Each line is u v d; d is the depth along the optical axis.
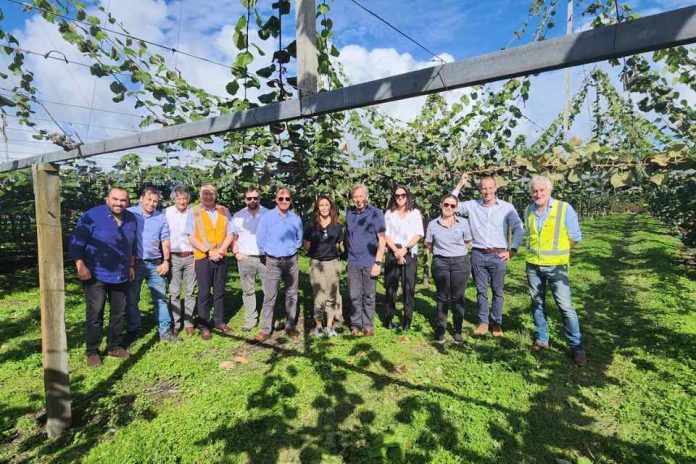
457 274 4.56
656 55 4.43
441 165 6.20
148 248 4.67
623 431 2.99
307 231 4.86
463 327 5.19
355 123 5.66
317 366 4.02
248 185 5.02
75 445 2.86
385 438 2.87
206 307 4.79
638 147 6.22
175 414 3.22
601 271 8.44
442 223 4.61
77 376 3.86
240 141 4.16
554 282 4.13
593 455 2.74
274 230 4.71
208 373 3.92
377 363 4.11
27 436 2.98
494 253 4.79
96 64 3.25
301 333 5.00
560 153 4.82
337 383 3.69
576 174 4.79
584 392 3.53
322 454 2.76
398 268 5.05
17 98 3.46
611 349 4.39
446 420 3.12
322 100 1.54
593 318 5.45
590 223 22.52
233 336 4.91
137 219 4.45
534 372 3.85
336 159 5.50
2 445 2.87
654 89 5.04
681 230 12.50
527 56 1.14
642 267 8.73
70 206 8.70
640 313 5.54
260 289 7.12
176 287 5.00
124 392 3.58
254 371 3.96
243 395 3.48
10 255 10.62
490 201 4.78
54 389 2.94
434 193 6.12
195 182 7.36
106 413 3.24
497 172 5.60
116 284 4.20
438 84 1.28
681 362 3.98
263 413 3.22
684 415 3.12
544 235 4.17
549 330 5.00
